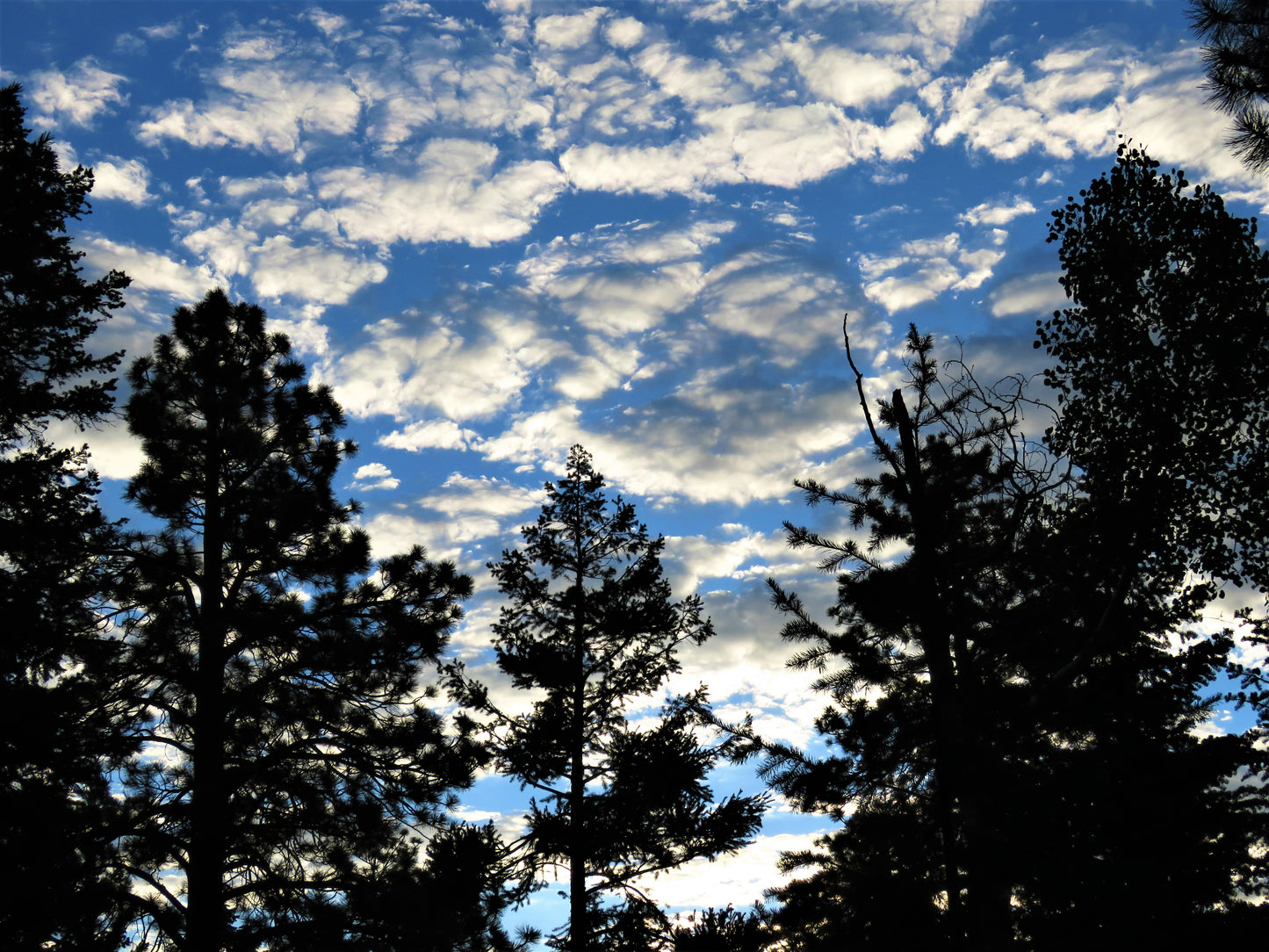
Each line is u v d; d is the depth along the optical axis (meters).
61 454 14.33
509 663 18.59
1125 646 11.38
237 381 18.61
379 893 14.58
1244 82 8.77
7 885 11.20
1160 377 15.36
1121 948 9.41
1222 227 15.55
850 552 12.08
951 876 9.84
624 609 18.73
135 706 15.23
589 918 16.25
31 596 13.73
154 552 16.30
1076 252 16.56
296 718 15.82
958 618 10.48
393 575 17.58
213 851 14.11
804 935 12.81
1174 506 14.17
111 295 15.74
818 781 11.08
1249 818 11.57
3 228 15.00
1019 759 10.15
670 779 16.95
